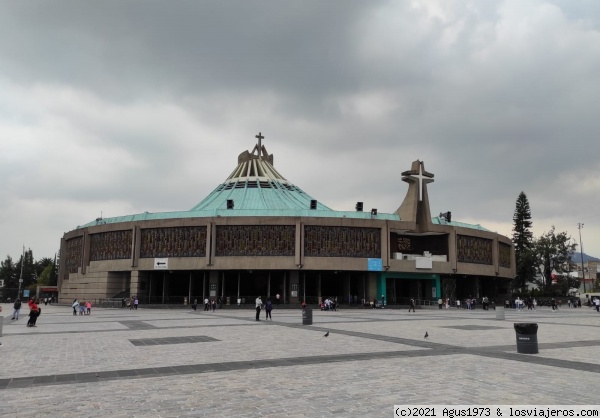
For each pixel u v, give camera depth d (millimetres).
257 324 31156
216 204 79312
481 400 9773
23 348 18375
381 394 10328
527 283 116250
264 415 8781
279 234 63750
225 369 13492
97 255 70562
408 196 71062
